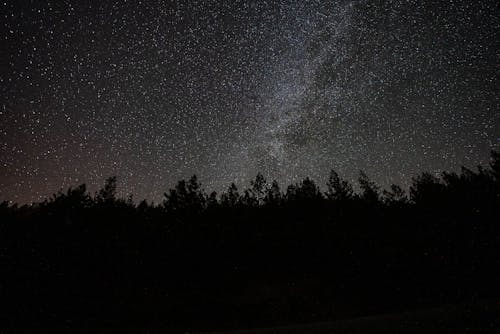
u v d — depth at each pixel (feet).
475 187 93.76
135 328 51.93
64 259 70.28
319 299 62.28
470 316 26.05
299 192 111.04
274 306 61.36
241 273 76.89
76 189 105.91
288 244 87.66
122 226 89.04
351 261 74.18
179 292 67.36
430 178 112.98
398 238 79.82
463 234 72.13
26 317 51.42
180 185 104.32
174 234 87.04
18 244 73.82
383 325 28.09
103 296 60.80
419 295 53.67
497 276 52.19
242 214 100.37
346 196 106.01
